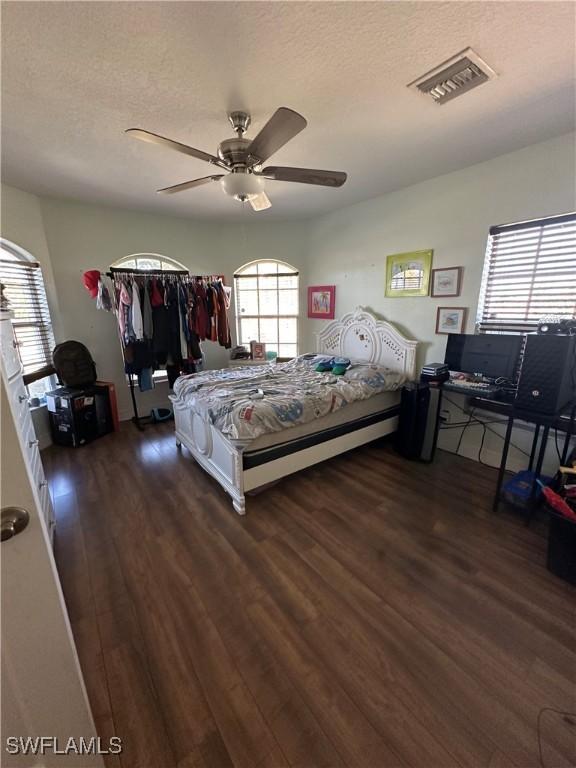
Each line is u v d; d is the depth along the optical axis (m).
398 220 3.23
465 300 2.84
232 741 1.06
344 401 2.66
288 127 1.38
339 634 1.40
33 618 0.71
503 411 2.45
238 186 1.77
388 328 3.44
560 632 1.39
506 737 1.05
